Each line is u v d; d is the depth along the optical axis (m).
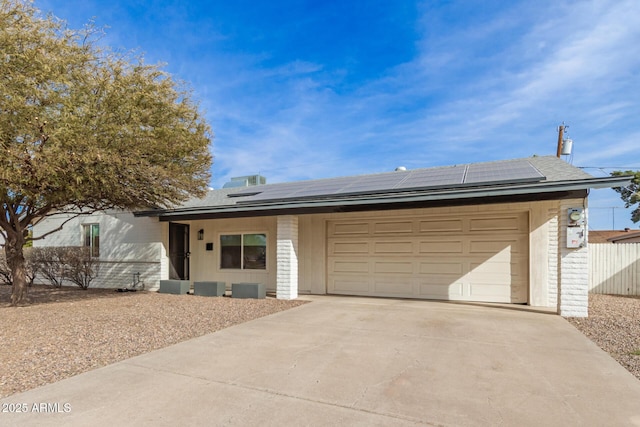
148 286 12.70
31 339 5.71
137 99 8.12
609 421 3.11
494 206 9.60
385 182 10.20
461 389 3.80
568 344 5.49
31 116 6.82
